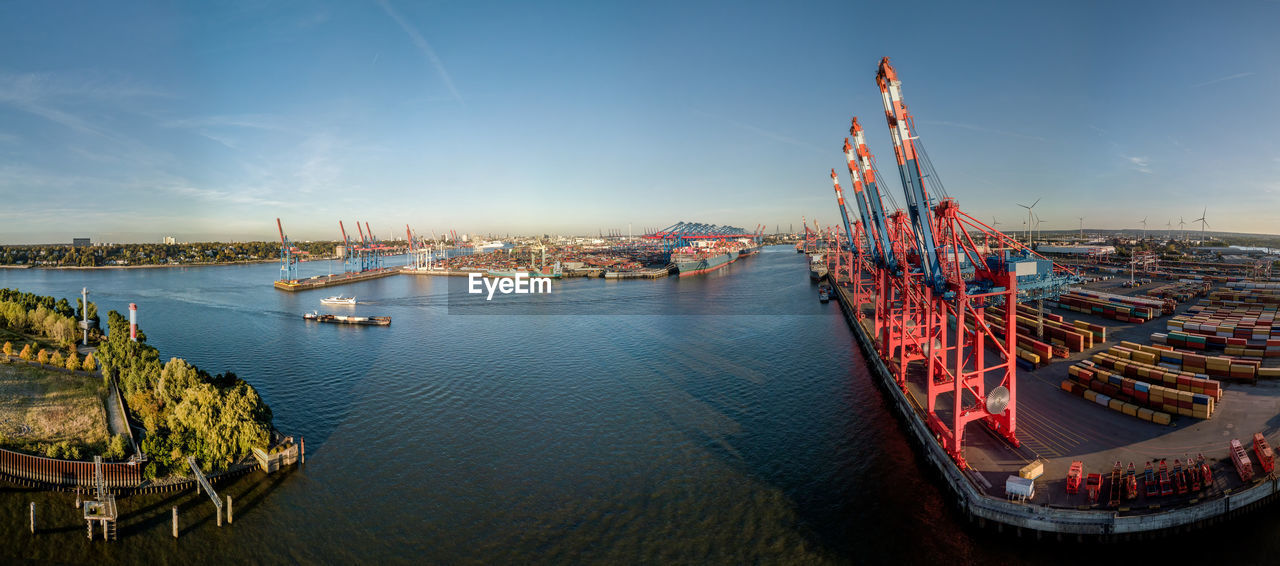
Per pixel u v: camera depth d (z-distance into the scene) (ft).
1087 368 289.74
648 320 595.47
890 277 335.88
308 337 513.45
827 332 508.53
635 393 330.34
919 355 321.52
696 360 410.11
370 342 489.67
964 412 220.64
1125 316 442.50
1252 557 165.17
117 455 223.51
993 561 170.40
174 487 213.66
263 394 331.57
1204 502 173.27
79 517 195.42
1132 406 248.73
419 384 352.49
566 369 387.96
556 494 212.64
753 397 320.70
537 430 273.75
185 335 524.11
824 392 328.49
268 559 175.11
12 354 368.68
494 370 386.73
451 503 206.28
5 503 201.46
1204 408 235.61
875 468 229.66
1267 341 320.50
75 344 435.94
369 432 271.69
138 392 280.92
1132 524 168.04
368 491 214.69
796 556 174.81
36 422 262.88
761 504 204.03
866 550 177.06
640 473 228.22
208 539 184.75
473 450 250.98
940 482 214.90
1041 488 188.24
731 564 171.53
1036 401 271.49
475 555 176.86
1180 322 379.14
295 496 210.59
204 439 222.07
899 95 233.35
